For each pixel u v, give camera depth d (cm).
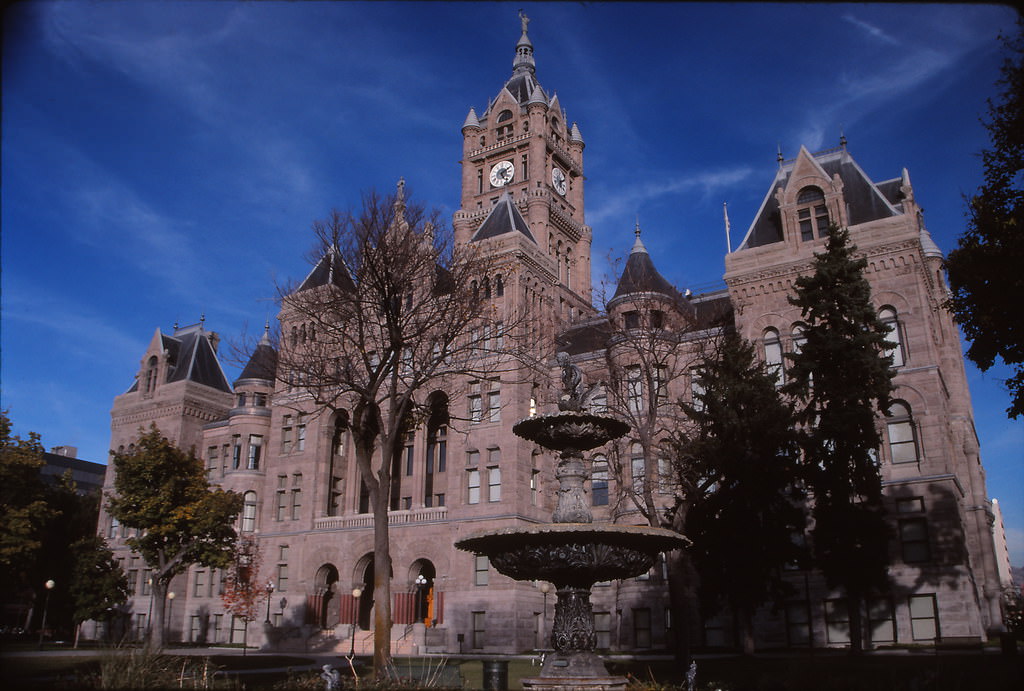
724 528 3578
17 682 2008
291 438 6512
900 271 4597
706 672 3027
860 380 3675
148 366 8038
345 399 6075
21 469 4797
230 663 3794
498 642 5003
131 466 5409
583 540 1930
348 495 6166
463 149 8944
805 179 5016
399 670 2523
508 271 5656
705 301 5731
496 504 5319
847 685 2273
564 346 5888
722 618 4706
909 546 4209
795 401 4106
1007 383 2428
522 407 5359
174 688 1992
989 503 5797
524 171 8406
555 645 2067
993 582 4984
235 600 5641
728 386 3819
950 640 3788
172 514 5306
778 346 4878
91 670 2372
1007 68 2231
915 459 4347
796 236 4947
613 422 2191
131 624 6919
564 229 8300
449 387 5547
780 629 4422
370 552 5762
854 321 3788
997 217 2344
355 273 3123
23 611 8688
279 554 6228
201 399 7744
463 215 8262
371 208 3111
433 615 5638
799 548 3597
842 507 3491
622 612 5094
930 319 4753
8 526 4572
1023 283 2264
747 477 3594
